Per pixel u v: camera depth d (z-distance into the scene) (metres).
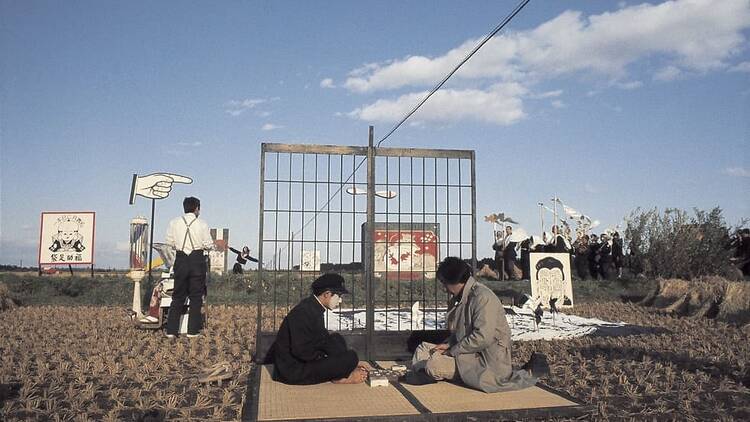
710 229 18.92
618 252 20.72
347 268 17.09
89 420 5.07
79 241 18.86
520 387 6.14
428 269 16.41
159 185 14.88
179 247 9.98
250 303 15.67
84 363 7.21
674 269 19.08
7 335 9.73
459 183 8.47
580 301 17.47
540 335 10.59
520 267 22.95
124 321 11.74
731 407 5.69
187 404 5.73
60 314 13.01
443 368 6.32
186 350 8.67
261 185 7.91
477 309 6.26
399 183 8.32
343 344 7.46
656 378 6.76
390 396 5.86
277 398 5.78
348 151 8.16
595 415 5.38
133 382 6.54
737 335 10.45
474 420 5.17
